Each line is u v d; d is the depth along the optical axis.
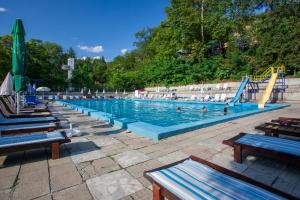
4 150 3.24
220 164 3.43
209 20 26.95
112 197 2.44
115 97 30.09
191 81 26.91
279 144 3.39
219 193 1.78
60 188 2.66
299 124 5.09
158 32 35.12
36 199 2.40
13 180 2.88
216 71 25.52
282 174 3.02
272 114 9.31
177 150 4.18
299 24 18.22
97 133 5.76
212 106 15.24
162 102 20.48
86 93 33.06
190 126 6.03
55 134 4.11
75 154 3.96
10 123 5.43
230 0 26.17
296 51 18.08
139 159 3.68
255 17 24.64
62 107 14.12
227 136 5.32
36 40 38.22
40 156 3.87
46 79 36.56
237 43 25.62
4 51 29.53
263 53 20.17
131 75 37.41
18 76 7.04
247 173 3.07
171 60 30.98
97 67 53.44
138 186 2.70
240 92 15.98
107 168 3.29
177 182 1.98
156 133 5.05
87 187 2.68
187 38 28.91
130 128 6.10
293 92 15.81
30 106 12.86
